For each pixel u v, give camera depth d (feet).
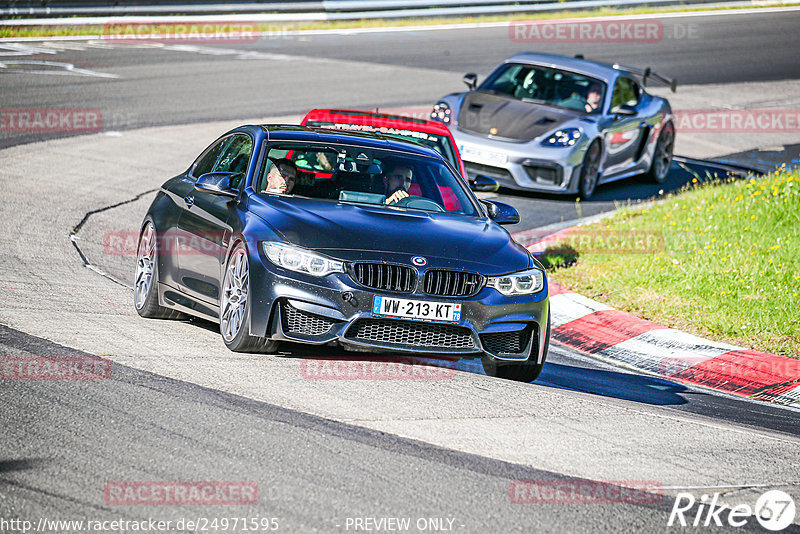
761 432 73.51
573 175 159.02
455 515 50.72
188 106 206.49
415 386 73.31
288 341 75.87
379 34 342.85
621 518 52.85
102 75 233.14
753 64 329.31
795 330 102.37
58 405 61.72
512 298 75.77
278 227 74.74
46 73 228.63
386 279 72.69
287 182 82.58
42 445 55.26
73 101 202.69
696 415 76.95
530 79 173.58
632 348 99.30
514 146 156.87
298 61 274.98
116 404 62.75
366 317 71.82
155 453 55.36
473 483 55.31
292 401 66.39
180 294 85.71
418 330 73.41
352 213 78.59
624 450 64.39
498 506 52.54
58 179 147.33
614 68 180.86
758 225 137.49
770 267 118.73
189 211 86.02
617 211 153.58
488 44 328.08
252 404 65.00
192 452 55.93
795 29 414.62
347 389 70.44
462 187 89.04
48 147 166.61
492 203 89.81
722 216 141.49
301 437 59.67
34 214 126.82
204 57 271.69
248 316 73.36
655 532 51.62
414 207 83.66
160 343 78.74
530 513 52.03
